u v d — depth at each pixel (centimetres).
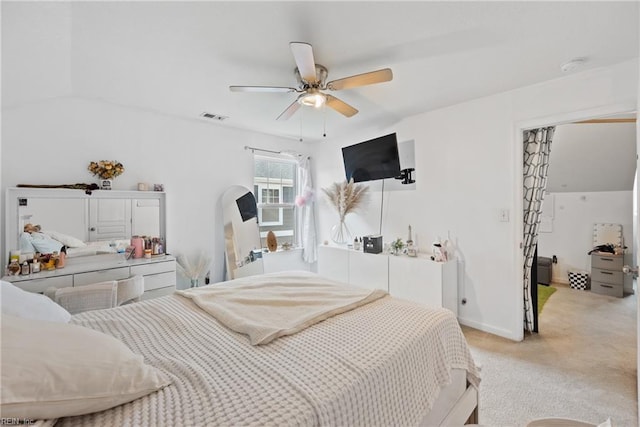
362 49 194
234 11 154
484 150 286
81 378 78
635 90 209
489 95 279
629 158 395
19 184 251
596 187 456
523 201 286
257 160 428
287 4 149
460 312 310
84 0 141
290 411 83
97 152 288
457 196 307
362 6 152
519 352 249
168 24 165
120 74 228
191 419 80
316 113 331
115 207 295
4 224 245
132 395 86
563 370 221
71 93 264
